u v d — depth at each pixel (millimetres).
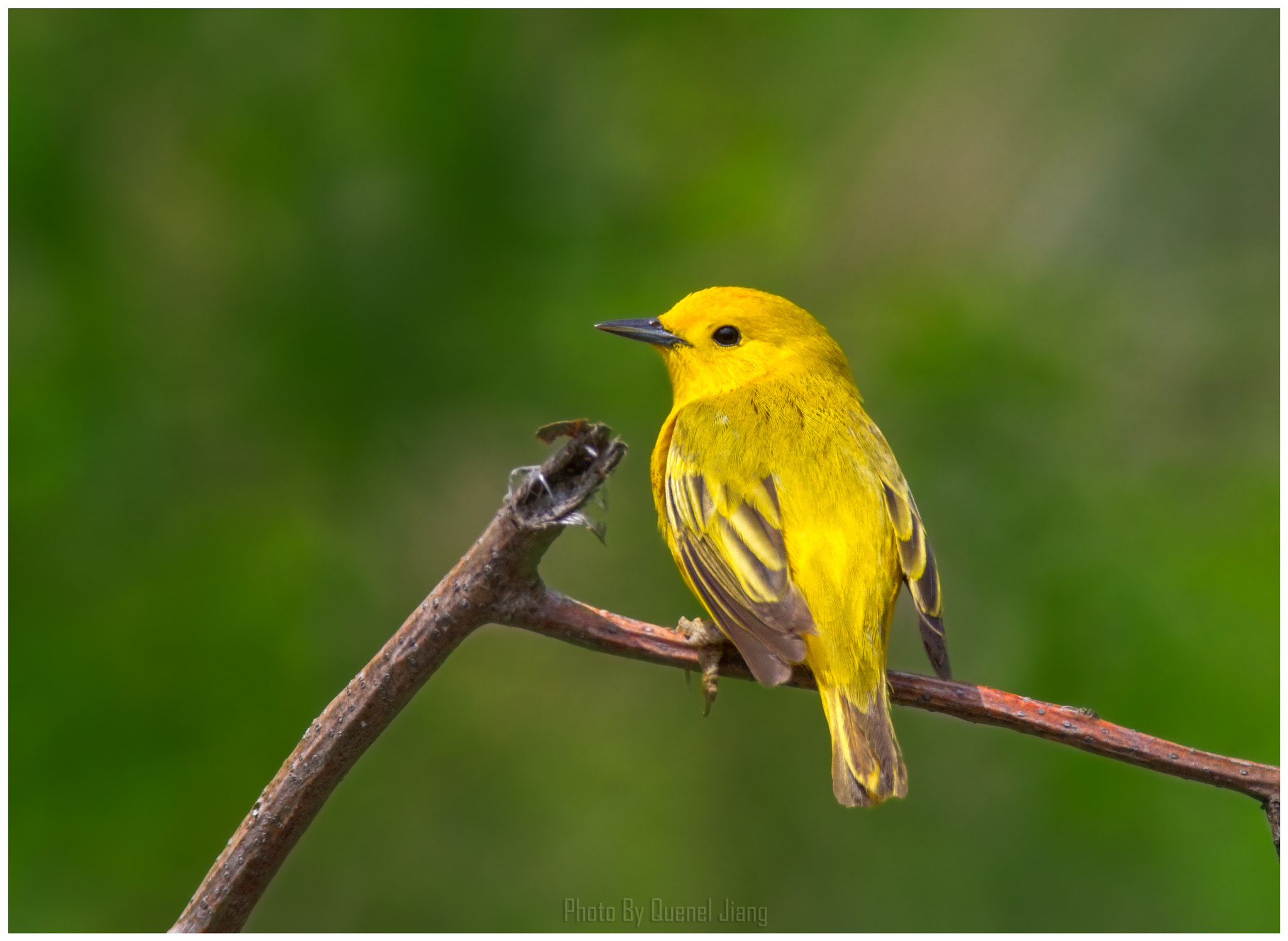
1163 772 6941
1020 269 15523
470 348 12594
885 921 12516
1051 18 17750
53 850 10625
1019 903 12109
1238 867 11289
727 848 13172
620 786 13344
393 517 12898
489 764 13297
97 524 11648
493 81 12727
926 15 16266
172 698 11148
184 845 10789
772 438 8531
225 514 12078
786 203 13914
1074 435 13617
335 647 11938
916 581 7992
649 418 13086
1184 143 17078
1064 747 12297
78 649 11109
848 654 7555
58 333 11930
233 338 12344
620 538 14055
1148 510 13305
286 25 12523
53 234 11906
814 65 15656
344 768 6367
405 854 12789
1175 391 15008
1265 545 12656
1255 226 16531
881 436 9039
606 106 13445
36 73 11992
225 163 12391
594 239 12969
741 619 7668
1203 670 11938
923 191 16891
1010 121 17266
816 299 15469
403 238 12516
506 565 6406
